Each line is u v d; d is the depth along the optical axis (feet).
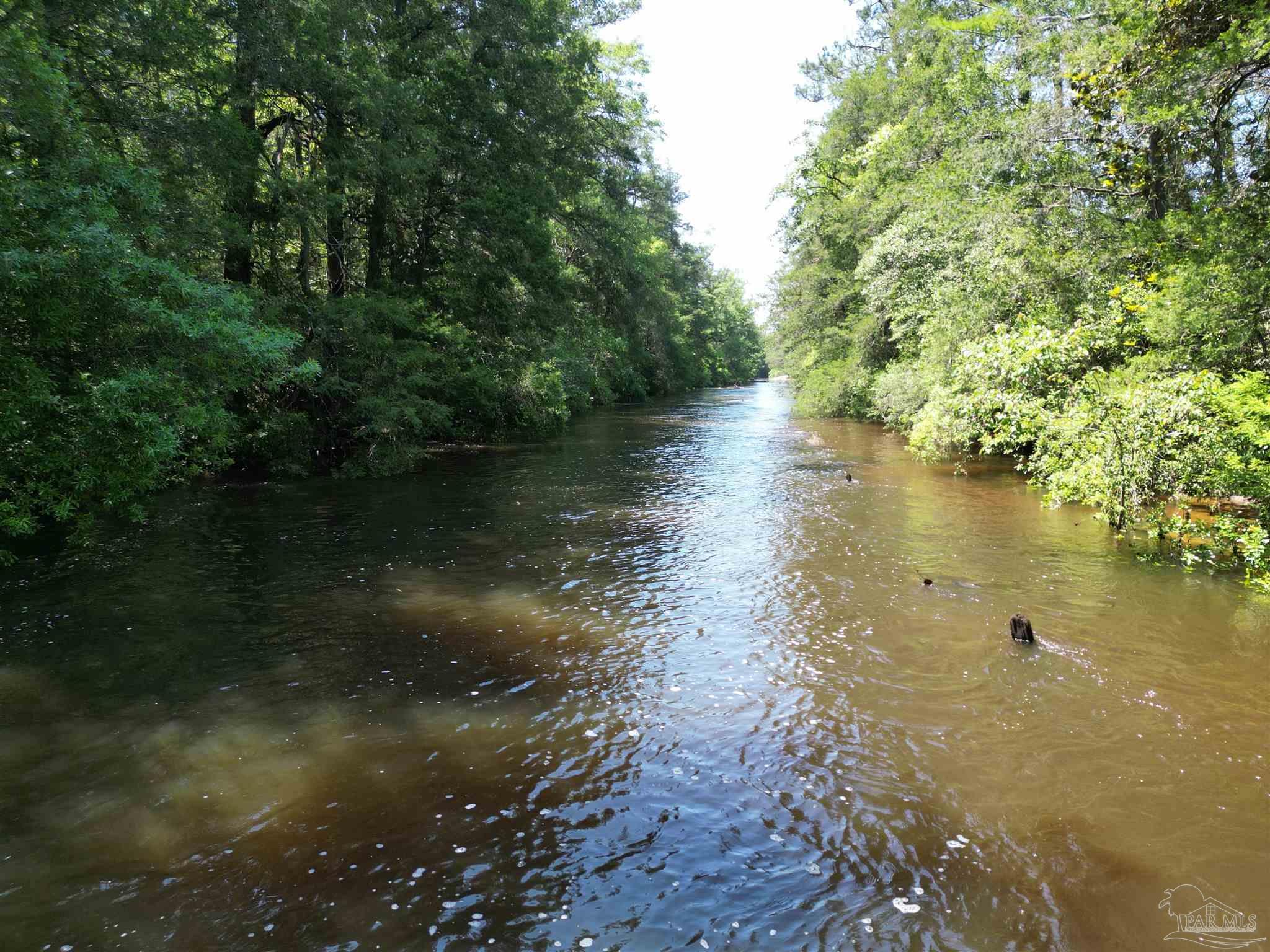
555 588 27.66
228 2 45.93
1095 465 32.58
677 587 27.55
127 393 24.99
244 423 50.98
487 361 74.54
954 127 50.90
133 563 30.58
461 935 10.84
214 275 45.32
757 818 13.70
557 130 71.61
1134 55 34.27
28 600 25.93
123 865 12.35
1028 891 11.69
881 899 11.58
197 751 16.01
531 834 13.23
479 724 17.29
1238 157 32.83
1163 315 30.89
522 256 67.15
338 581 28.43
